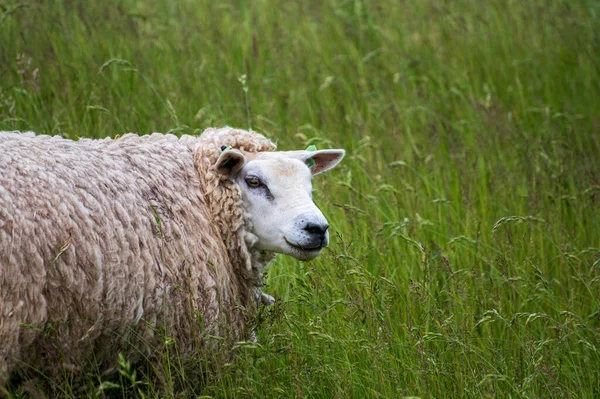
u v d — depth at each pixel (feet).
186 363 26.71
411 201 41.19
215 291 26.86
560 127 52.08
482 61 60.49
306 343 30.01
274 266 35.78
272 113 48.06
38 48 45.50
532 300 34.47
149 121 41.96
